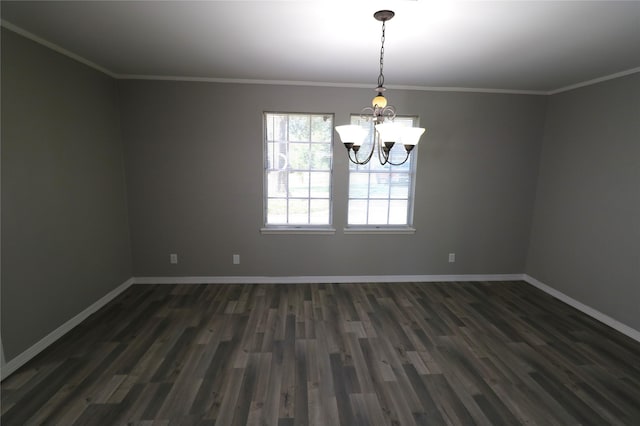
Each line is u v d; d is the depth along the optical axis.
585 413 2.02
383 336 2.87
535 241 4.07
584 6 1.75
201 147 3.69
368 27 2.10
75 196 2.90
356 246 4.04
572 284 3.53
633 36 2.16
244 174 3.78
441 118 3.82
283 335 2.85
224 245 3.92
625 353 2.66
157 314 3.19
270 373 2.34
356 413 1.99
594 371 2.43
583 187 3.38
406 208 4.10
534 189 4.05
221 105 3.62
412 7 1.81
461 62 2.80
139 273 3.91
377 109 2.10
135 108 3.56
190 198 3.79
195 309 3.31
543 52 2.50
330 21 2.02
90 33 2.29
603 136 3.15
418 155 3.88
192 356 2.52
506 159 3.96
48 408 1.97
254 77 3.49
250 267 3.99
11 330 2.28
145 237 3.83
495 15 1.89
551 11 1.82
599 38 2.21
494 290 3.93
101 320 3.05
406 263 4.12
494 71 3.06
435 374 2.37
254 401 2.07
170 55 2.76
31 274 2.43
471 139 3.89
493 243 4.14
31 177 2.42
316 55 2.68
